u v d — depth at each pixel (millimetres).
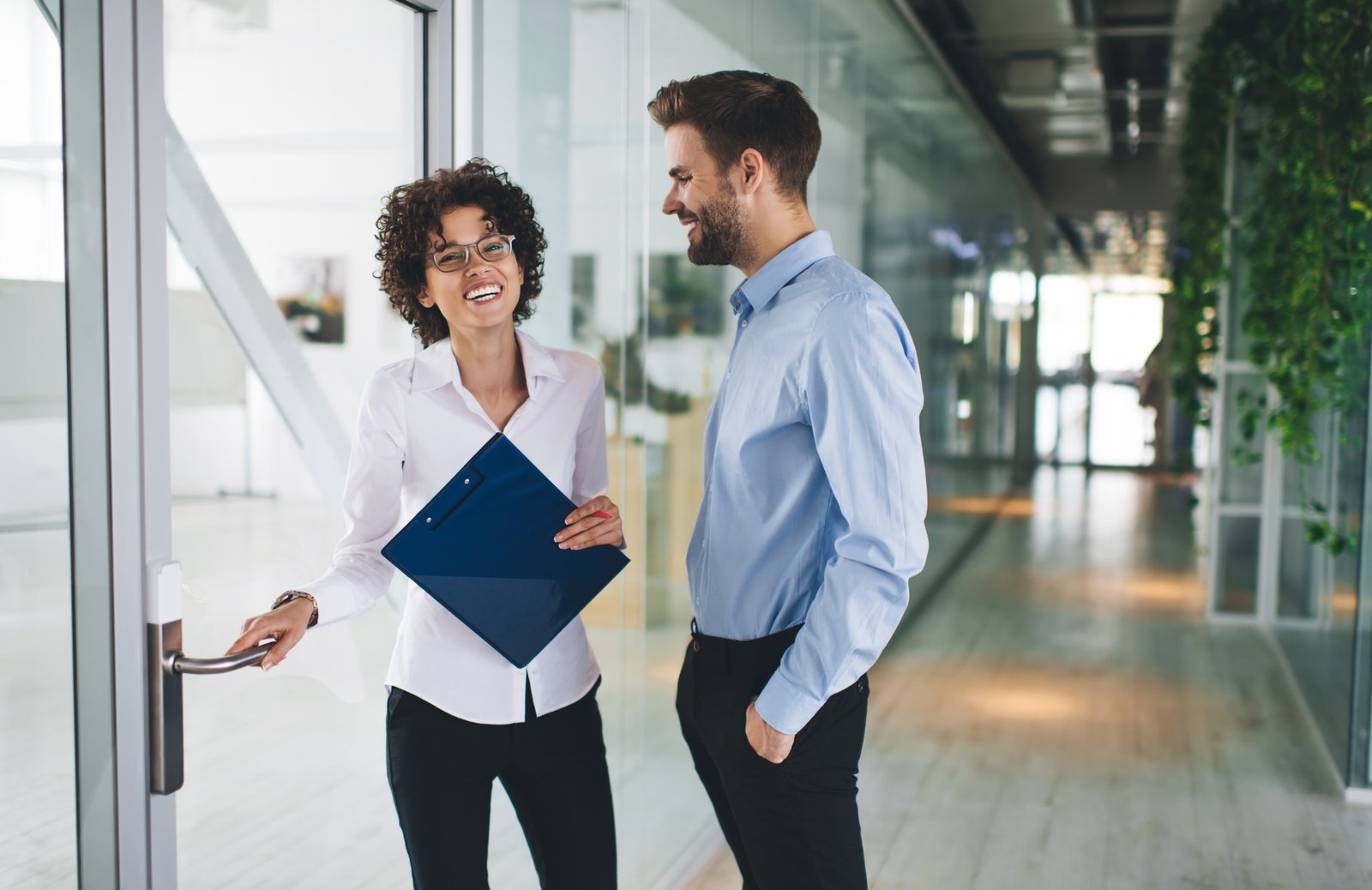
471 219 1767
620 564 1863
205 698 1734
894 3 6113
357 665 2105
